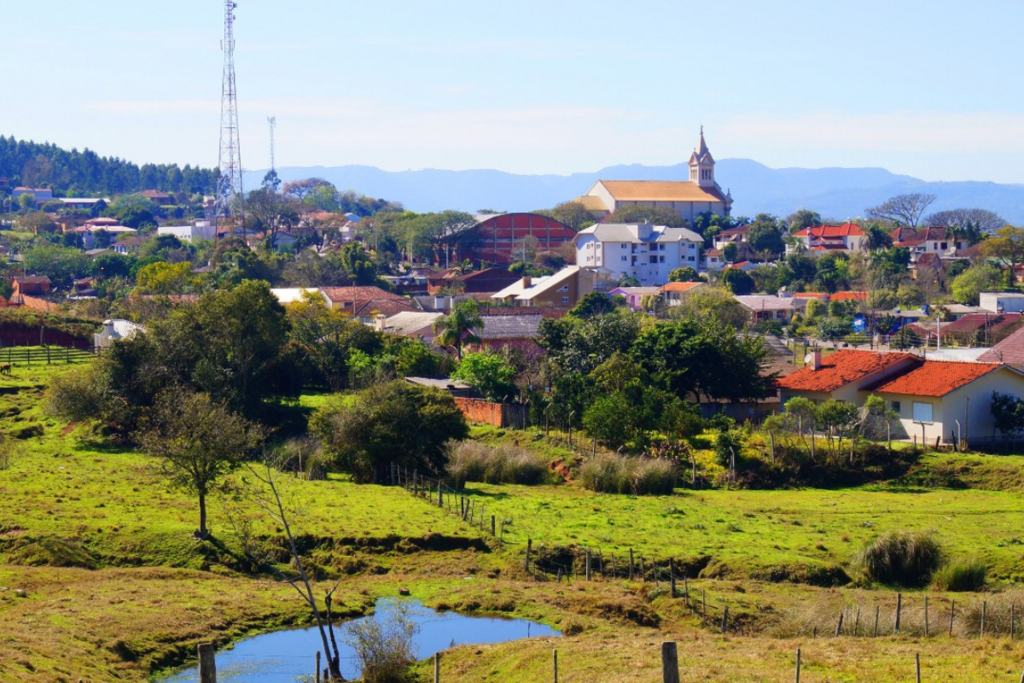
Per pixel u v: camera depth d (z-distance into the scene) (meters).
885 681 37.50
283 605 51.66
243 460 64.69
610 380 98.94
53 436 93.12
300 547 60.91
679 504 74.62
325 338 128.75
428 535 62.25
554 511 70.50
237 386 102.25
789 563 59.00
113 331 132.00
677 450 90.25
